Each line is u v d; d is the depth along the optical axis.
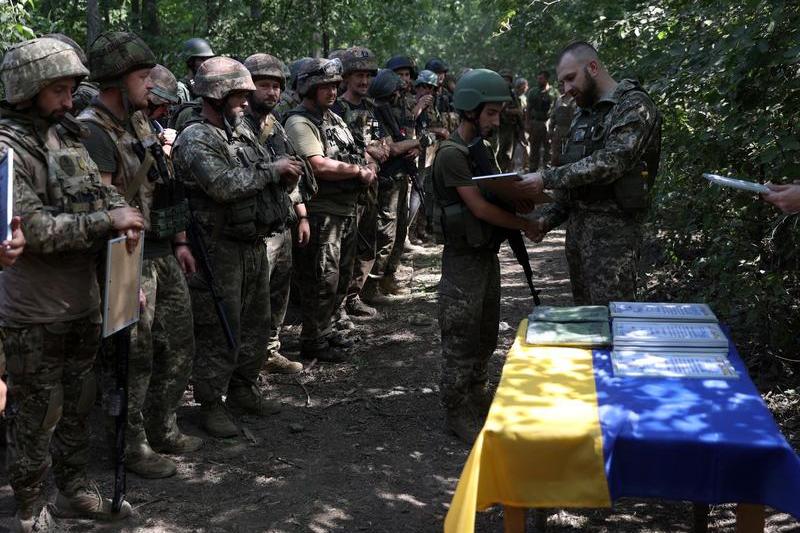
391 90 7.82
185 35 15.66
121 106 3.91
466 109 4.52
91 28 11.24
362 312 7.44
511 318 7.38
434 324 7.11
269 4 15.17
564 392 2.90
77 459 3.80
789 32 4.48
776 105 4.86
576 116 4.73
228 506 4.05
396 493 4.21
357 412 5.29
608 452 2.59
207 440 4.80
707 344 3.25
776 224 5.20
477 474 2.57
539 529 3.65
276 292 5.79
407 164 7.46
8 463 3.53
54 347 3.46
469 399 5.06
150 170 4.03
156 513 3.96
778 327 5.40
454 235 4.62
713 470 2.56
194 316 4.77
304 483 4.30
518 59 24.95
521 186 4.37
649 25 6.48
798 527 3.66
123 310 3.45
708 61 4.92
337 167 5.88
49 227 3.22
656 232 7.01
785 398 5.00
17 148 3.24
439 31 29.73
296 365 6.00
